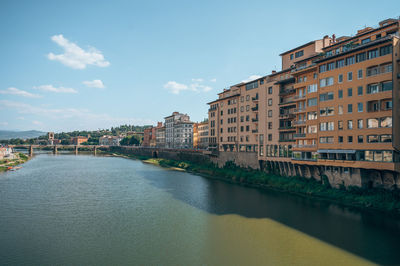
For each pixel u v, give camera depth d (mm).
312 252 28000
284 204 45875
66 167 109375
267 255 27609
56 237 32906
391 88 38531
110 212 43250
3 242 31344
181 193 56906
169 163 115875
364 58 42344
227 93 89688
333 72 47062
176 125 152500
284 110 62312
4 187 64062
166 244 30734
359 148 42312
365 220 36594
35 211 43938
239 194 54625
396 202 39438
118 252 28797
